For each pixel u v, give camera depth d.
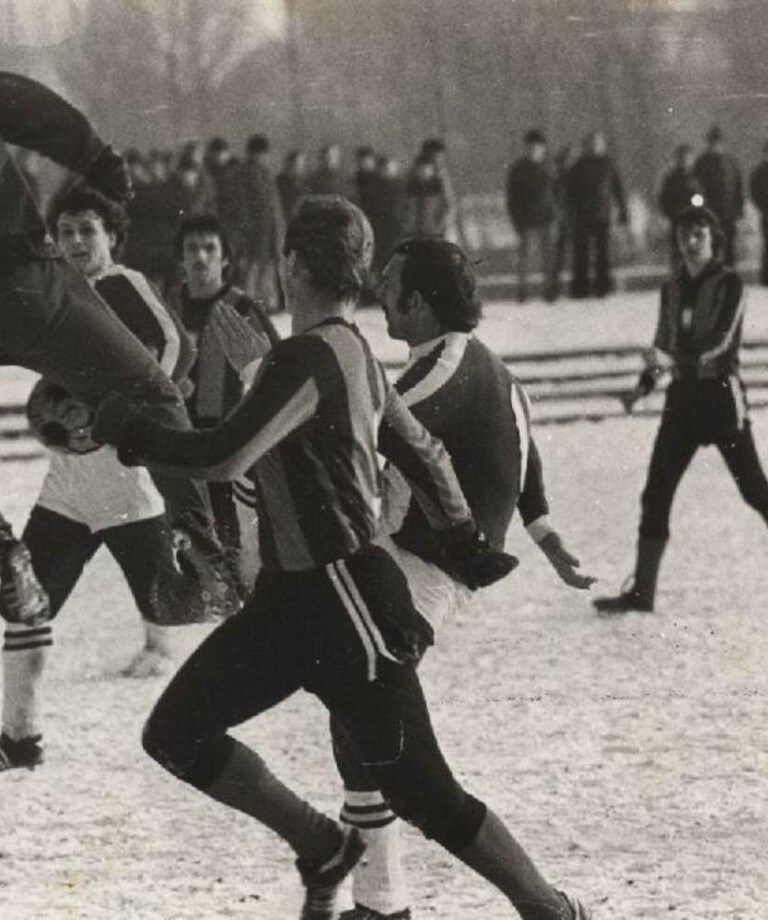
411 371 7.41
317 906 7.37
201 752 6.94
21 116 6.84
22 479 22.59
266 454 6.77
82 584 16.14
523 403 7.72
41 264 6.70
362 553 6.80
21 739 9.99
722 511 18.64
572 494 20.05
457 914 7.77
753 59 54.06
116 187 7.02
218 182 33.12
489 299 39.34
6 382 28.64
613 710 11.02
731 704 11.07
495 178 53.00
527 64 51.53
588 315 35.25
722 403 13.65
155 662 12.52
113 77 53.66
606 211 37.69
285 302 6.93
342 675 6.76
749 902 7.78
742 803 9.12
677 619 13.66
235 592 7.70
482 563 7.20
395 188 34.53
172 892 8.19
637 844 8.58
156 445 6.64
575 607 14.21
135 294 10.18
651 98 53.31
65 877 8.43
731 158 37.34
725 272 13.65
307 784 9.79
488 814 6.92
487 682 11.85
